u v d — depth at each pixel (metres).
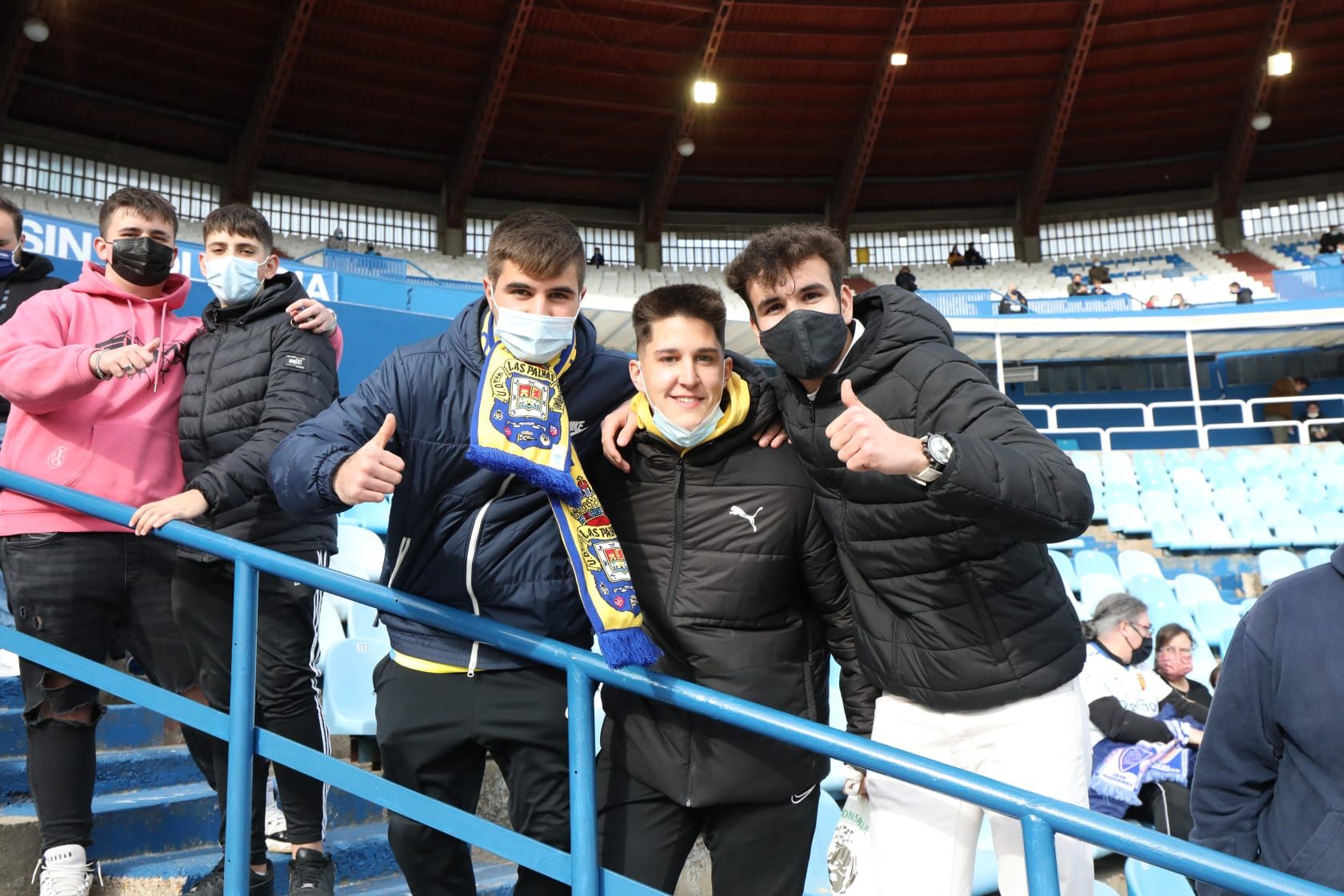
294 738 2.50
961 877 2.25
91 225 9.21
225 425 2.54
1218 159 28.03
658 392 2.04
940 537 2.02
